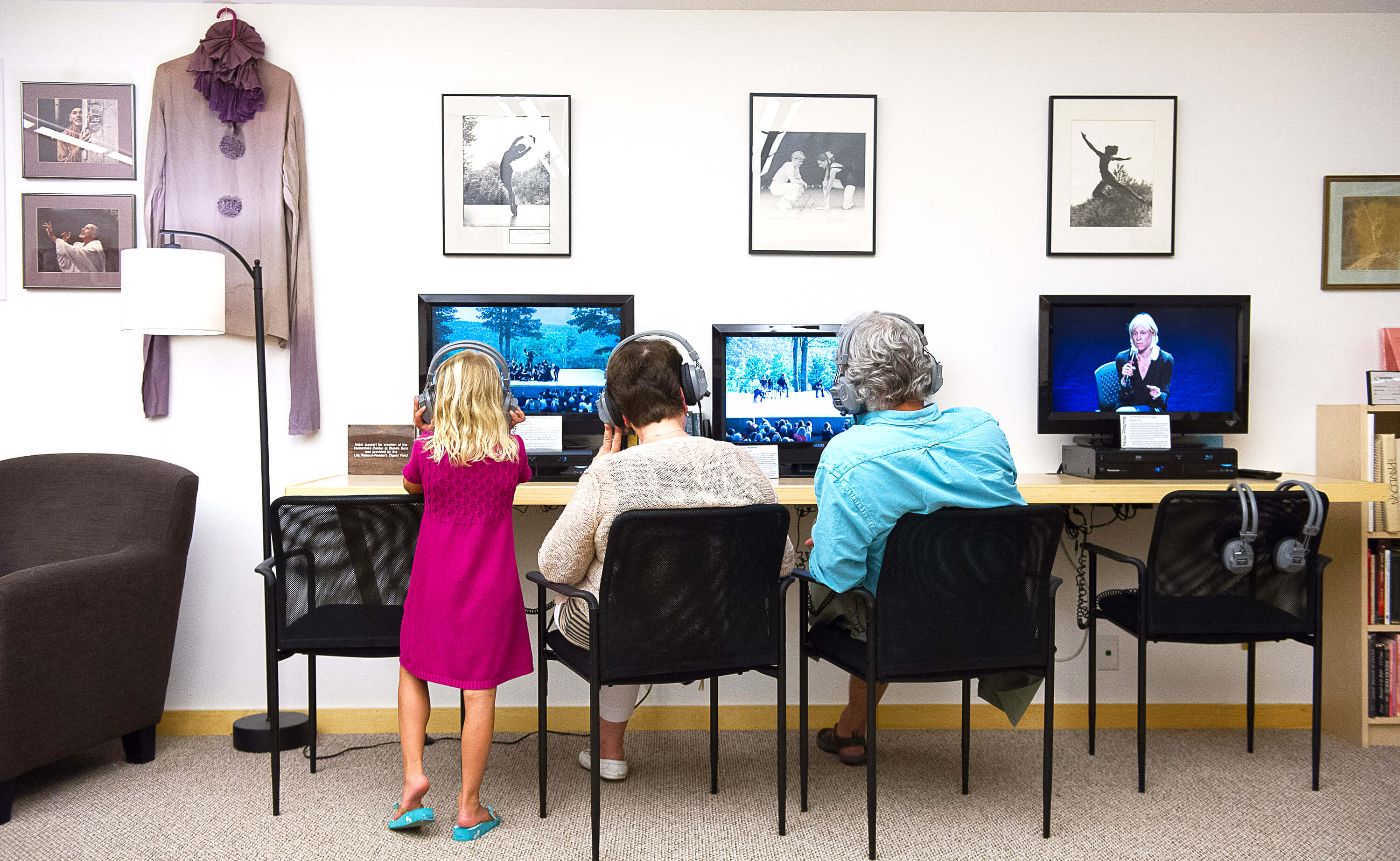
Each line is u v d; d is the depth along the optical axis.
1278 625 2.16
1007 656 1.90
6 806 2.05
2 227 2.70
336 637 2.02
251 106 2.66
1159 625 2.14
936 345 2.79
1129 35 2.78
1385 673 2.57
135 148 2.71
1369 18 2.78
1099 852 1.89
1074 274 2.79
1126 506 2.79
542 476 2.47
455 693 2.71
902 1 2.75
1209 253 2.79
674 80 2.76
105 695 2.27
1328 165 2.79
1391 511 2.58
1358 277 2.79
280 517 1.95
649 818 2.07
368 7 2.73
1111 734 2.69
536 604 2.84
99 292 2.72
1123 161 2.77
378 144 2.74
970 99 2.78
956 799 2.18
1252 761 2.45
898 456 1.83
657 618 1.79
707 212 2.77
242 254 2.67
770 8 2.77
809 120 2.75
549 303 2.65
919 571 1.82
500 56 2.75
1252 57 2.78
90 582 2.20
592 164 2.76
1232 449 2.54
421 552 1.94
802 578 1.95
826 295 2.78
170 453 2.72
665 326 2.77
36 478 2.52
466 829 1.95
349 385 2.75
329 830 2.01
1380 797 2.19
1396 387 2.63
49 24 2.68
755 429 2.65
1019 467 2.79
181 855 1.89
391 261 2.75
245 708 2.74
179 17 2.70
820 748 2.54
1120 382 2.67
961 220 2.79
